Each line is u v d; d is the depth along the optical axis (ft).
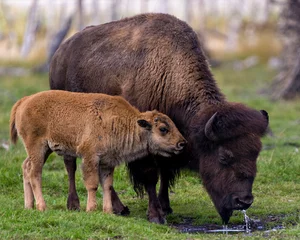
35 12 350.64
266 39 363.15
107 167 74.84
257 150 68.59
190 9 388.37
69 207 79.20
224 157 68.80
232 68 306.14
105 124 72.84
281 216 78.43
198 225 75.61
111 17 343.67
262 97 200.44
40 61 319.06
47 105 74.13
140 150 74.43
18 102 77.61
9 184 90.48
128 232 66.08
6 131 141.18
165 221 76.28
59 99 74.28
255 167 68.85
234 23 366.43
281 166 100.17
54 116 73.77
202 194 89.86
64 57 94.38
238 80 255.70
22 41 378.32
